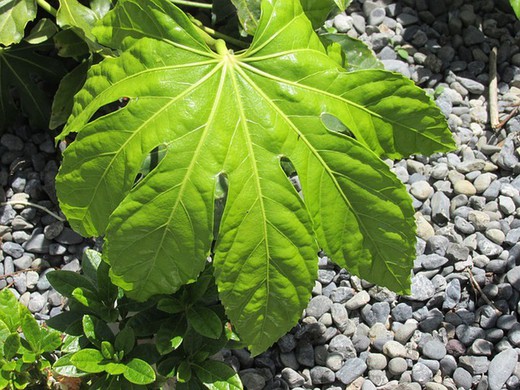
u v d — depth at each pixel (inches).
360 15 31.3
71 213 20.7
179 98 19.4
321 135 19.5
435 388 24.1
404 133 20.4
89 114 20.1
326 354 24.7
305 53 20.1
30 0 24.0
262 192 19.3
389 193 19.7
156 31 19.8
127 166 19.5
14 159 27.4
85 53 25.8
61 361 21.3
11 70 26.3
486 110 29.3
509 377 24.1
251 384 24.1
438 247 26.1
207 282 22.3
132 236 19.5
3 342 21.7
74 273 22.6
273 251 19.7
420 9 31.4
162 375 21.8
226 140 19.3
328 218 20.1
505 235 26.5
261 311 20.4
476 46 30.6
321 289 25.8
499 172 28.1
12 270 25.8
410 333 24.9
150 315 22.6
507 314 25.1
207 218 19.4
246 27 23.9
